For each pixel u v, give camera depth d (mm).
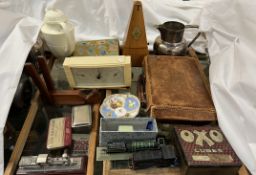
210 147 562
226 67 663
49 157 580
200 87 704
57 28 767
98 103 741
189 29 920
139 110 685
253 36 615
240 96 613
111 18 931
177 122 654
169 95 670
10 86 574
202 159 531
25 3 885
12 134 661
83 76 754
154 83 706
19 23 670
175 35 790
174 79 723
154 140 600
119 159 596
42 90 713
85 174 565
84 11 939
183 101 654
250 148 577
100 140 601
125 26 964
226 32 729
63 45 793
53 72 833
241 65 616
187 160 527
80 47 858
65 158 574
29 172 554
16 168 569
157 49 843
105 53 830
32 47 692
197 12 931
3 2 832
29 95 743
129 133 587
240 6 655
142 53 849
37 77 678
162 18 967
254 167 549
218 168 529
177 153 579
